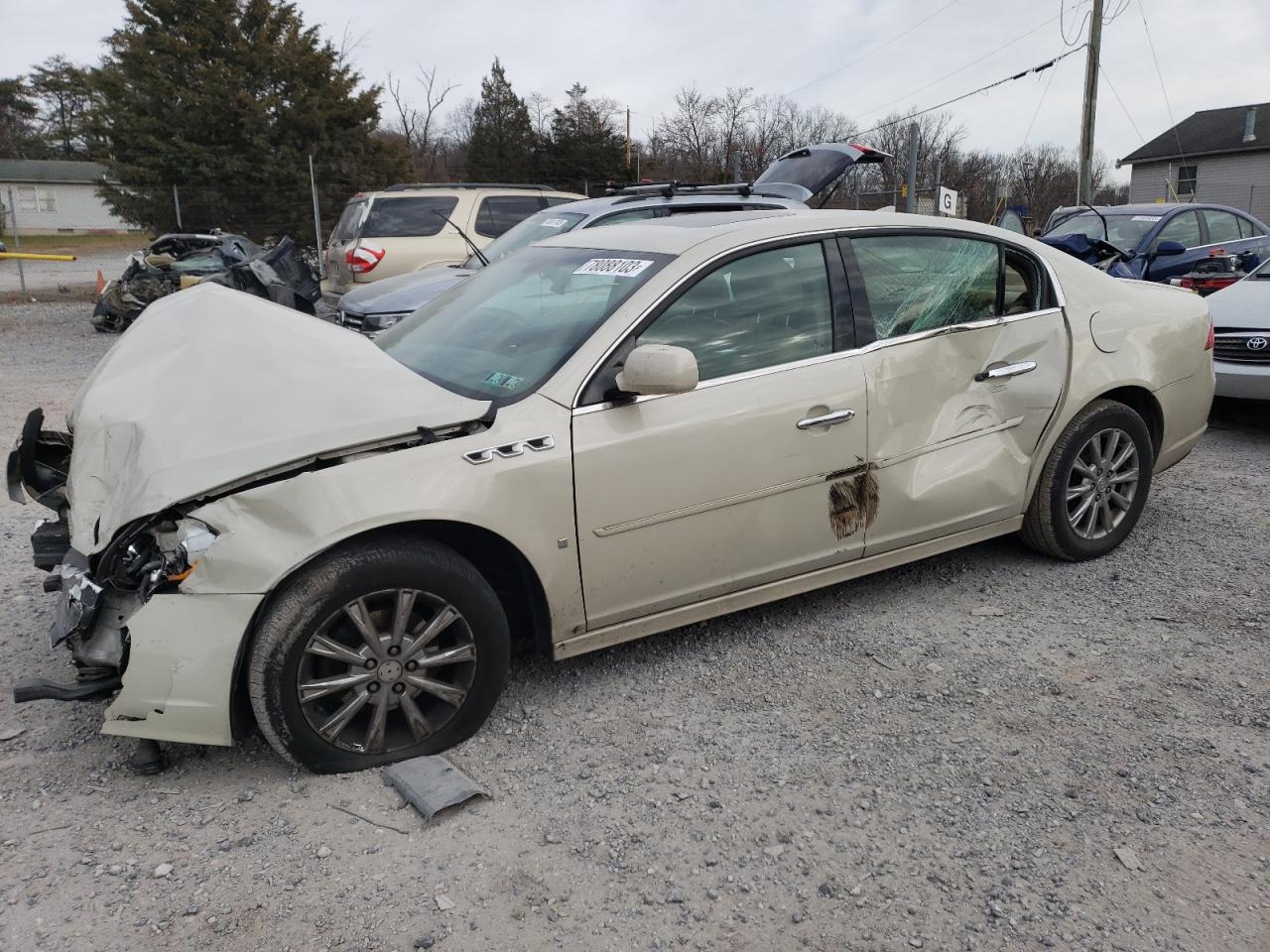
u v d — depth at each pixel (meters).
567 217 8.34
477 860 2.65
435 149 57.12
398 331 4.25
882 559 4.02
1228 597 4.29
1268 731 3.24
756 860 2.64
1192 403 4.89
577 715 3.41
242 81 26.52
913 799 2.90
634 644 3.96
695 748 3.19
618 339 3.36
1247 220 13.06
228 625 2.78
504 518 3.09
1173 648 3.84
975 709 3.41
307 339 3.41
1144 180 48.19
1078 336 4.39
